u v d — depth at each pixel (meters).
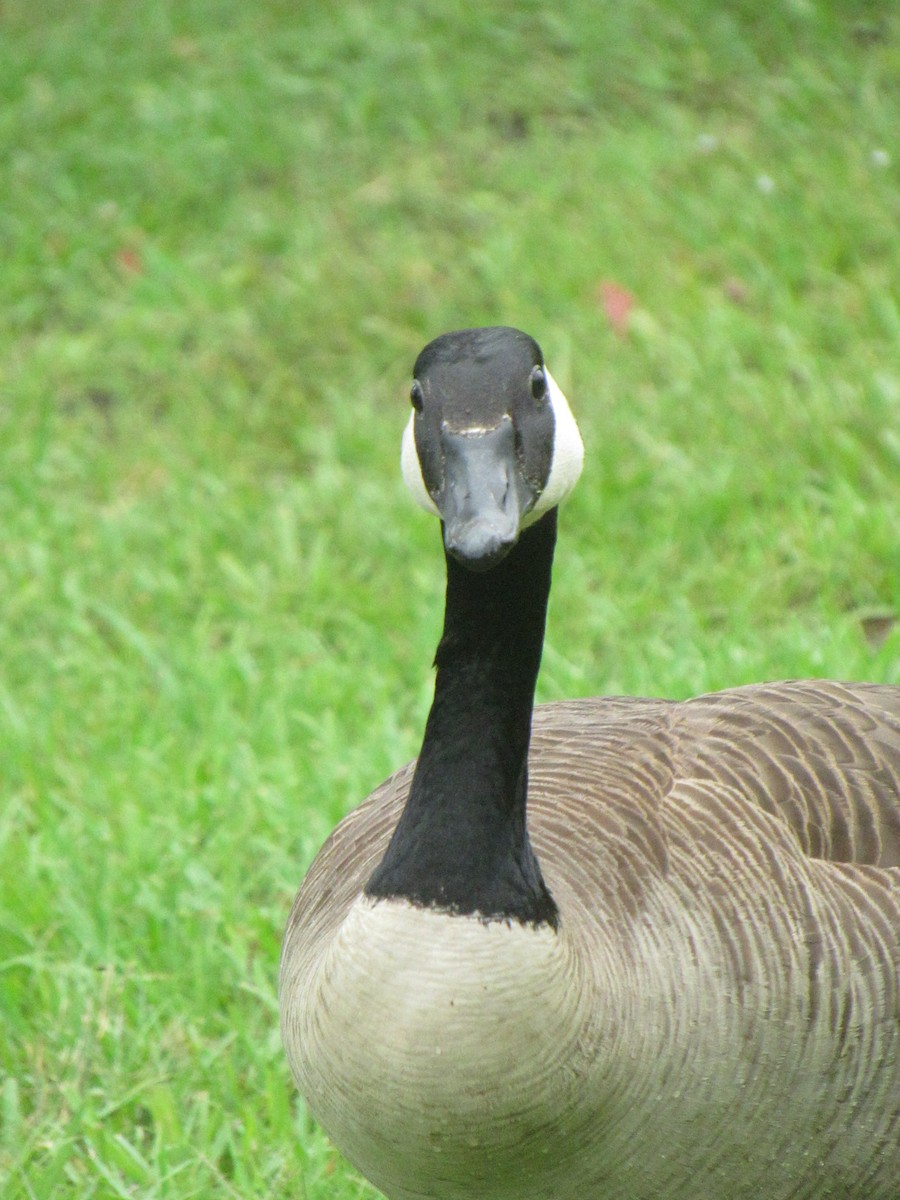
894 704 7.51
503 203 16.50
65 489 14.29
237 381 15.11
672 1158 6.09
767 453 13.07
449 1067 5.64
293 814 9.90
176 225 17.12
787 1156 6.27
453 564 6.06
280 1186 7.70
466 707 6.00
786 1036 6.09
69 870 9.62
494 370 6.02
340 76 18.45
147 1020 8.64
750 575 12.00
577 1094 5.75
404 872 5.87
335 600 12.33
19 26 20.33
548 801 6.70
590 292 14.95
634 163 16.12
